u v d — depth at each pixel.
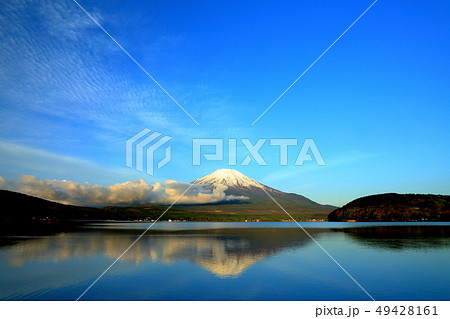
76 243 37.84
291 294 16.25
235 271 21.39
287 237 50.19
